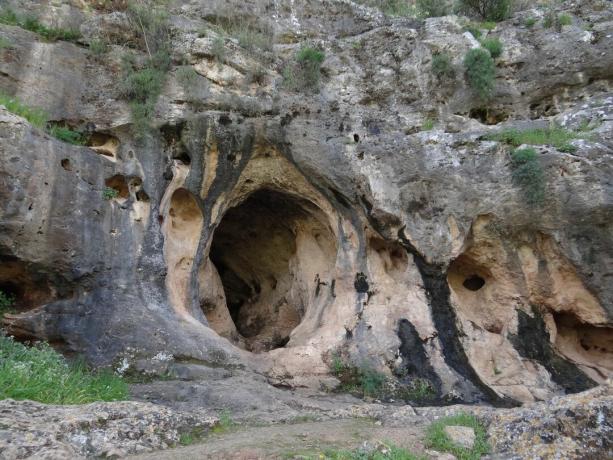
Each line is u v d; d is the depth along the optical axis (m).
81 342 7.64
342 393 8.24
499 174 9.07
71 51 9.48
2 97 7.95
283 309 11.70
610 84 10.20
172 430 5.12
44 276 7.66
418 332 8.96
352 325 9.21
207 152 9.52
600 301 8.75
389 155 9.59
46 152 7.58
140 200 8.99
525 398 8.19
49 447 4.15
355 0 14.21
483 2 12.61
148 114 9.23
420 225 9.41
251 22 11.71
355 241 9.89
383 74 11.06
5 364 5.96
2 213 7.03
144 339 7.78
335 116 10.15
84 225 7.97
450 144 9.52
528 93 10.52
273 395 7.18
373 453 4.78
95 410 5.06
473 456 4.95
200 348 8.03
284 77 10.43
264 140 9.86
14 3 9.78
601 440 4.74
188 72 9.59
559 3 11.90
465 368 8.64
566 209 8.63
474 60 10.41
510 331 9.23
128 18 10.03
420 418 6.36
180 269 9.36
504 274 9.51
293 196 10.50
